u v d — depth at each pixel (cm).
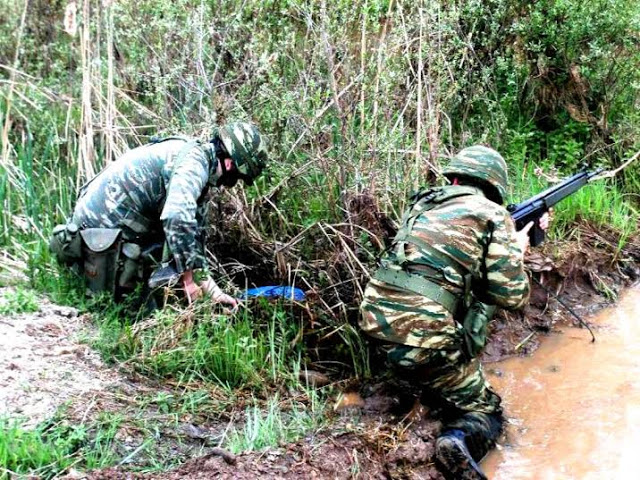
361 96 468
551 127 670
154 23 525
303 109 475
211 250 485
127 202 417
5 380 350
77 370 373
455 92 542
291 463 337
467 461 360
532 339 500
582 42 638
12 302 412
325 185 478
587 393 440
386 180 469
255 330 437
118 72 605
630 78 652
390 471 359
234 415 374
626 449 389
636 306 539
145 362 391
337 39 508
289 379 412
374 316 380
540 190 594
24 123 610
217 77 527
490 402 397
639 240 597
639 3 640
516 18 636
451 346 374
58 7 696
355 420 396
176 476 312
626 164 595
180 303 435
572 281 552
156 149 423
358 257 460
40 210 517
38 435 312
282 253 467
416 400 406
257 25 541
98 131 543
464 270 374
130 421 344
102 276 421
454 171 390
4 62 689
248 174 418
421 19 493
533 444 397
